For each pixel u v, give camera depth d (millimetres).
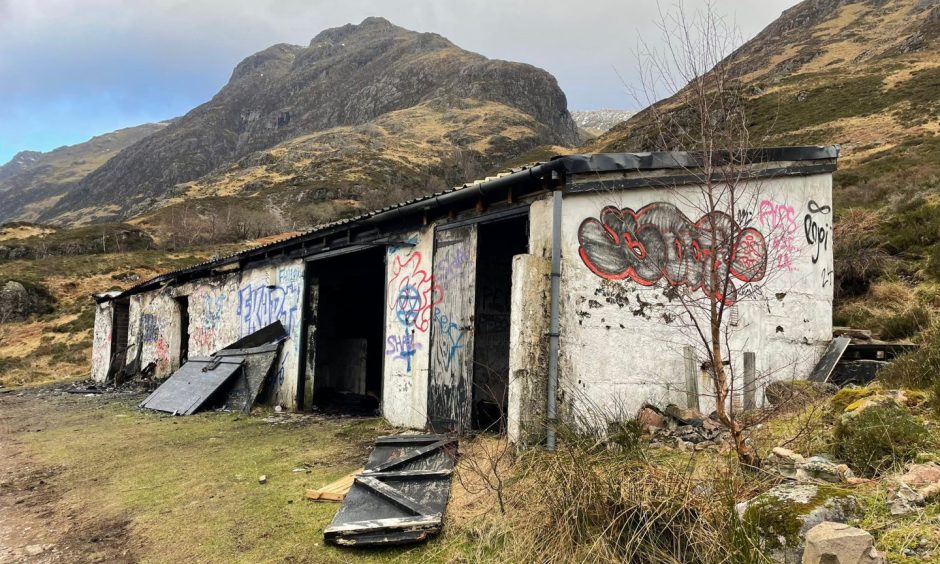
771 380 6637
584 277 5516
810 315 7242
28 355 25281
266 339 10070
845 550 2227
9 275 33844
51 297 32562
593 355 5492
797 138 33875
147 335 15945
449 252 6770
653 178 5828
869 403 4223
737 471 3572
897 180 17609
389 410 7586
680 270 6043
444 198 6582
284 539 3750
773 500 2791
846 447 3568
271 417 8562
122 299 17953
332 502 4391
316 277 9688
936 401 4125
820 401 5582
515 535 3307
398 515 3832
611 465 3520
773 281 6863
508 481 4211
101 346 18359
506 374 8680
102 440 7270
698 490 3211
